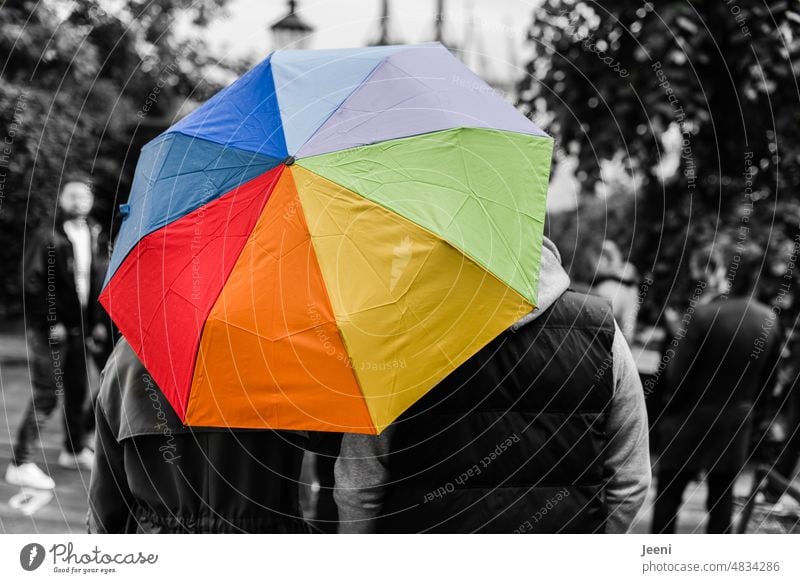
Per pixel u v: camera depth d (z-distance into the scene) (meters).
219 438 1.96
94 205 6.21
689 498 5.04
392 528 2.01
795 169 4.83
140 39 8.02
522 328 1.94
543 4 4.89
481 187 1.84
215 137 1.89
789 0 4.69
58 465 5.08
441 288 1.77
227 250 1.80
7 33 7.74
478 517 1.98
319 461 2.99
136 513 2.07
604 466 2.08
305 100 1.88
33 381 4.81
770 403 4.36
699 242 4.71
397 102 1.87
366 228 1.77
